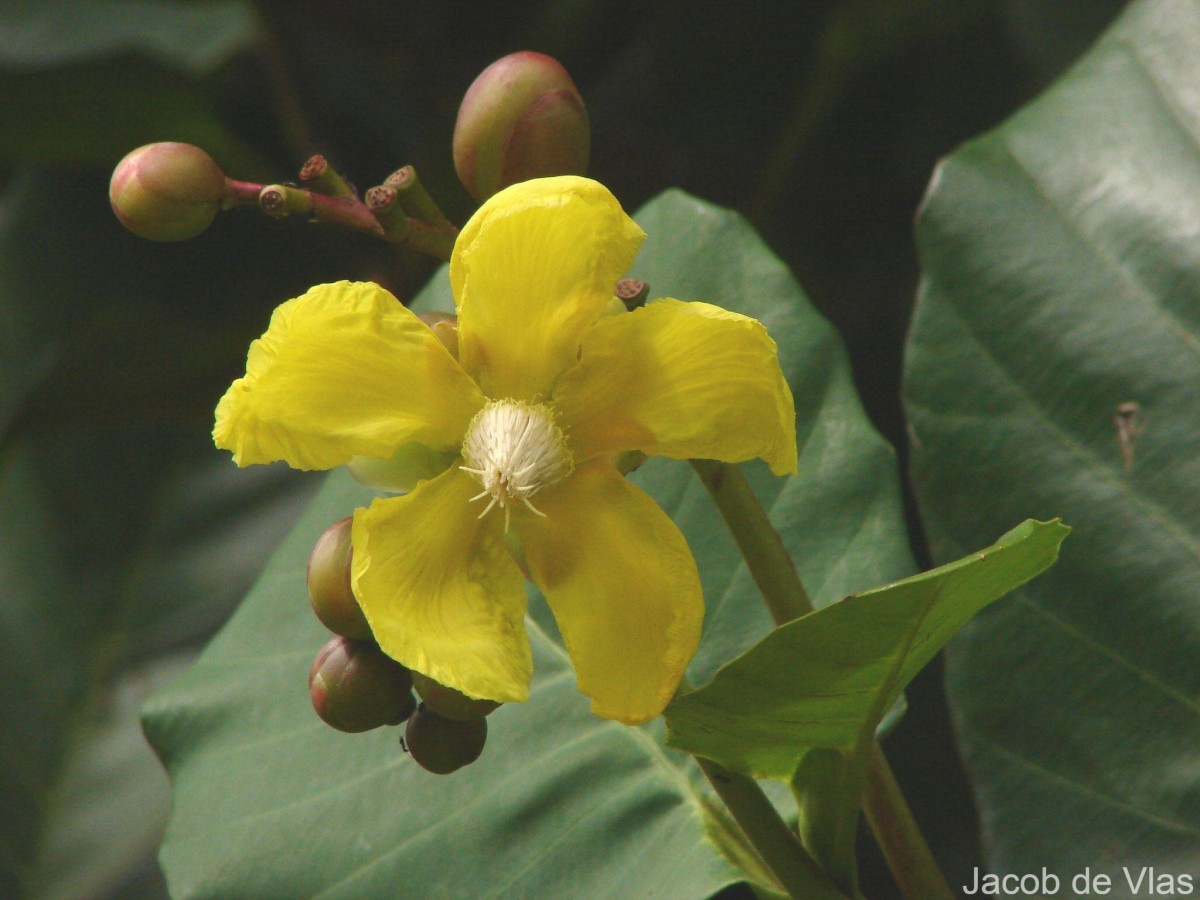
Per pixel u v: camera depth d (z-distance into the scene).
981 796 0.84
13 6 1.19
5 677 1.10
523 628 0.76
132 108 1.19
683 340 0.75
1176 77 0.87
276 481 1.16
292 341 0.74
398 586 0.75
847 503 0.85
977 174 0.88
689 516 0.86
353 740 0.86
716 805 0.83
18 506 1.15
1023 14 1.07
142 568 1.13
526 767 0.85
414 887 0.83
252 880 0.84
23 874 1.04
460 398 0.76
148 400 1.15
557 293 0.75
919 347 0.87
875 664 0.74
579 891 0.82
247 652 0.88
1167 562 0.84
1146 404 0.85
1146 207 0.86
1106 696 0.84
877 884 1.02
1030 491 0.85
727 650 0.84
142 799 1.06
